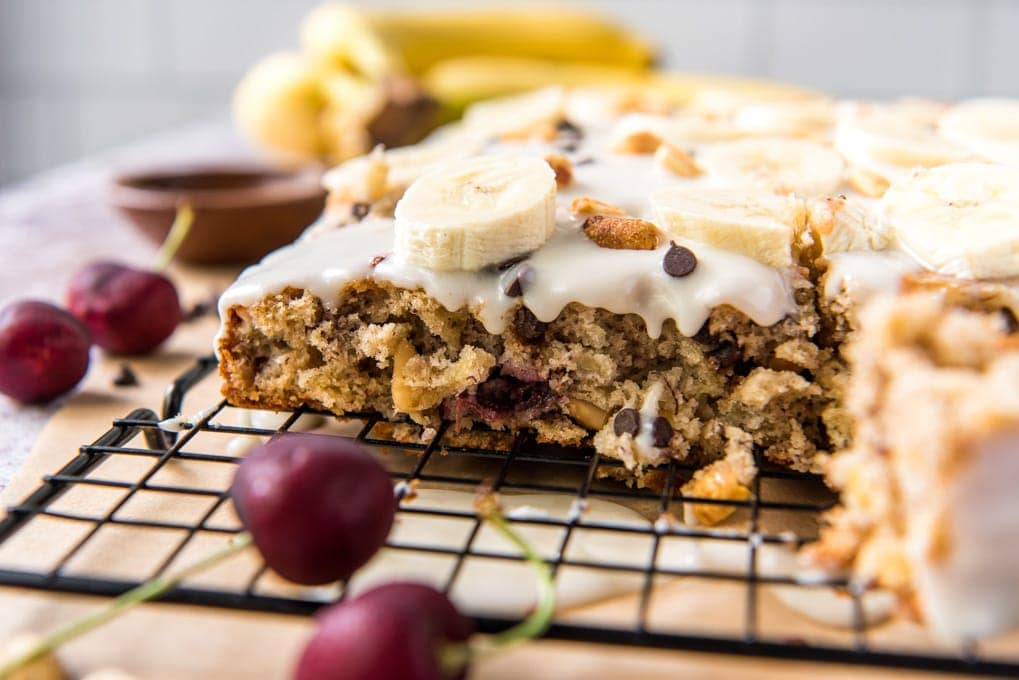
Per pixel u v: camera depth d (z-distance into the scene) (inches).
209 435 13.3
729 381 12.7
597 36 28.4
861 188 13.7
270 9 34.5
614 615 11.0
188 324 16.6
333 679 9.7
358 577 11.3
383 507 11.0
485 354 12.8
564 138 15.9
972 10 32.4
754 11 33.9
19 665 10.0
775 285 12.3
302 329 13.0
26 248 19.4
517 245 12.5
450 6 34.4
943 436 9.9
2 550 11.7
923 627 10.7
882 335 10.4
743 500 11.8
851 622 10.8
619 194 13.8
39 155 36.6
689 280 12.3
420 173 14.5
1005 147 14.2
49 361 14.1
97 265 15.6
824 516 11.3
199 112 35.9
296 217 17.9
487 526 11.9
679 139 15.1
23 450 13.5
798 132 15.4
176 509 12.2
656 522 12.0
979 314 12.0
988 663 9.9
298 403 13.3
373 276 12.7
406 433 13.1
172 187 18.7
